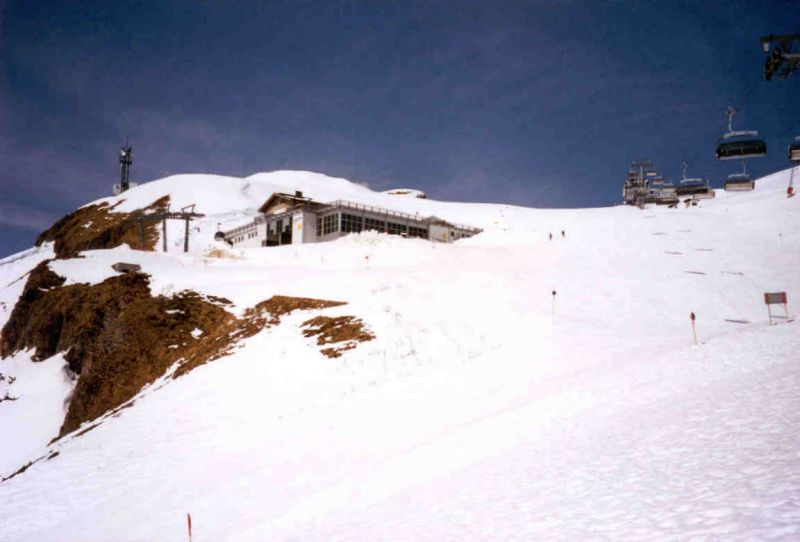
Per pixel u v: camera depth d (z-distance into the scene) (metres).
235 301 41.06
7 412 36.78
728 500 6.57
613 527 6.83
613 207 129.88
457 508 9.62
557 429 13.58
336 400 24.41
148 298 42.31
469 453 13.76
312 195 136.62
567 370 21.92
